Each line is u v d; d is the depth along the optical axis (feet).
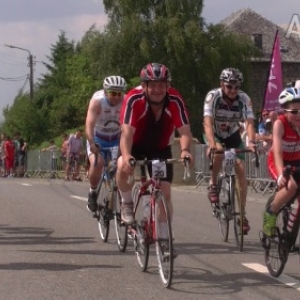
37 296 23.70
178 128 25.94
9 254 31.73
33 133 217.15
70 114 219.61
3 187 74.90
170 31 165.68
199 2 172.96
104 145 34.73
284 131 25.36
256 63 238.27
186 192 67.87
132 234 28.55
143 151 27.20
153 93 25.52
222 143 35.17
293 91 25.00
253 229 40.47
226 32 173.47
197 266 28.96
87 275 27.14
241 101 33.94
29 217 45.55
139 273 27.50
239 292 24.32
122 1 174.19
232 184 33.55
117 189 31.58
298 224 25.04
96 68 170.71
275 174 25.40
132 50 168.25
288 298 23.50
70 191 68.49
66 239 36.14
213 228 40.27
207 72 167.22
